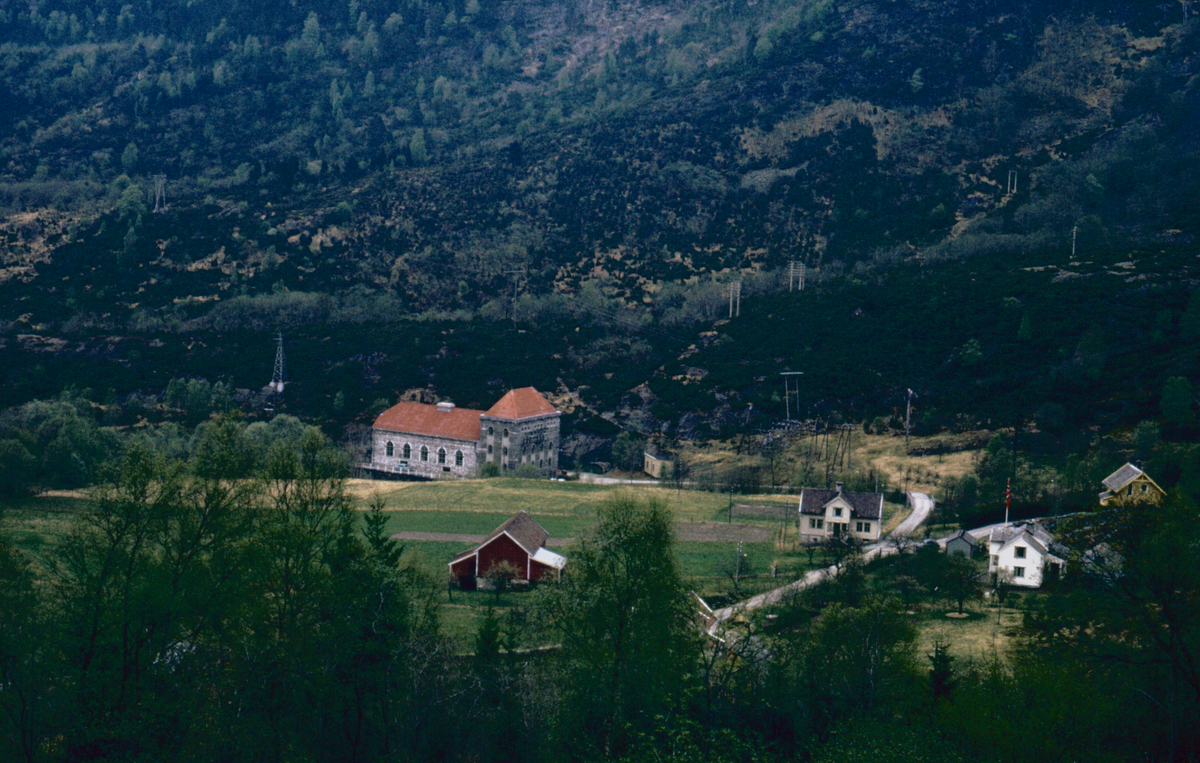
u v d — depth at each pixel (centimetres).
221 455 4834
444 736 4509
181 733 4212
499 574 8088
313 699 4706
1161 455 11394
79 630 4134
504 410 15550
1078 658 4606
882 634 5438
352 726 4788
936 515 11400
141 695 4122
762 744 4403
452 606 7425
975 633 6531
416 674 4547
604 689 4462
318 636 4628
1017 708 4169
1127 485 10194
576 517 11112
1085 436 13838
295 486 4959
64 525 8531
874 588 7762
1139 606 4447
